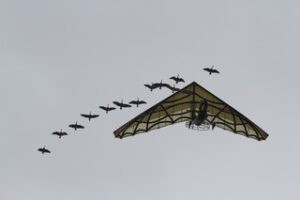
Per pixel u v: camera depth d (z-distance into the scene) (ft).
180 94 158.10
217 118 163.73
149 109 159.94
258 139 165.07
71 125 350.23
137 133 165.89
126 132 165.27
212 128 163.84
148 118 163.12
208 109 162.20
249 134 165.07
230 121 163.94
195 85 157.07
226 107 160.35
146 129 165.48
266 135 162.50
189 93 157.89
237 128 164.86
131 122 161.89
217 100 159.02
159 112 162.20
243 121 162.61
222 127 165.58
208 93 157.79
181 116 163.63
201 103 150.20
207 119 161.27
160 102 159.12
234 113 160.97
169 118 164.04
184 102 160.76
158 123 164.96
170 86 350.84
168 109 161.89
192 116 153.69
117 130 164.04
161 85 348.79
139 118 161.89
